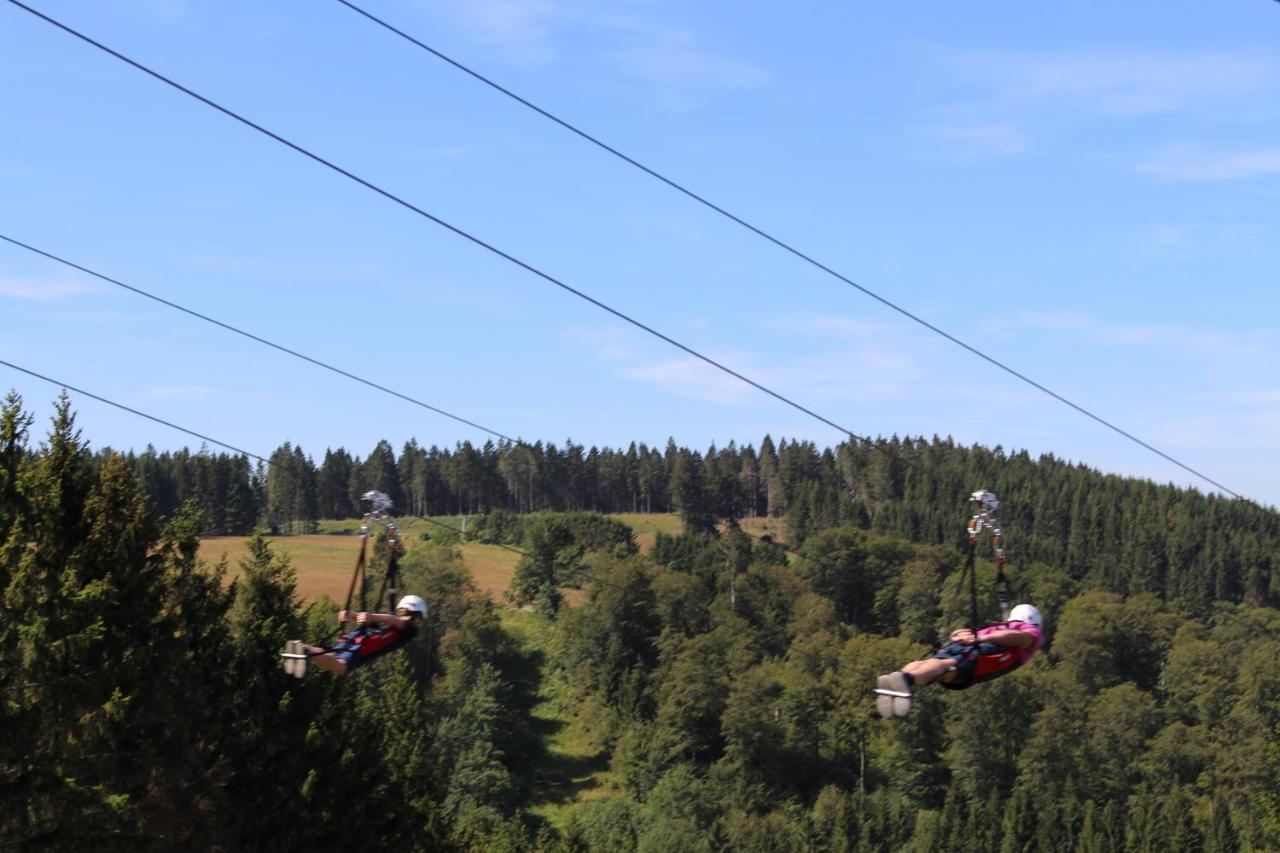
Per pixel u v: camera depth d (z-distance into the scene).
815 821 82.81
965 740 90.44
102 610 28.14
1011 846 79.31
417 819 40.38
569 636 116.25
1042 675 95.69
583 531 169.00
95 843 26.59
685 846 80.12
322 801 33.22
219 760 32.44
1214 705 91.12
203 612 32.81
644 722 99.94
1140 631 111.75
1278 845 42.38
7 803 25.62
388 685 49.22
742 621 115.12
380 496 16.86
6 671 26.97
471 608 114.56
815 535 142.12
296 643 16.30
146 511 30.72
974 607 14.46
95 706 27.61
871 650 96.06
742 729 90.00
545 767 98.81
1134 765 87.94
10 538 27.55
